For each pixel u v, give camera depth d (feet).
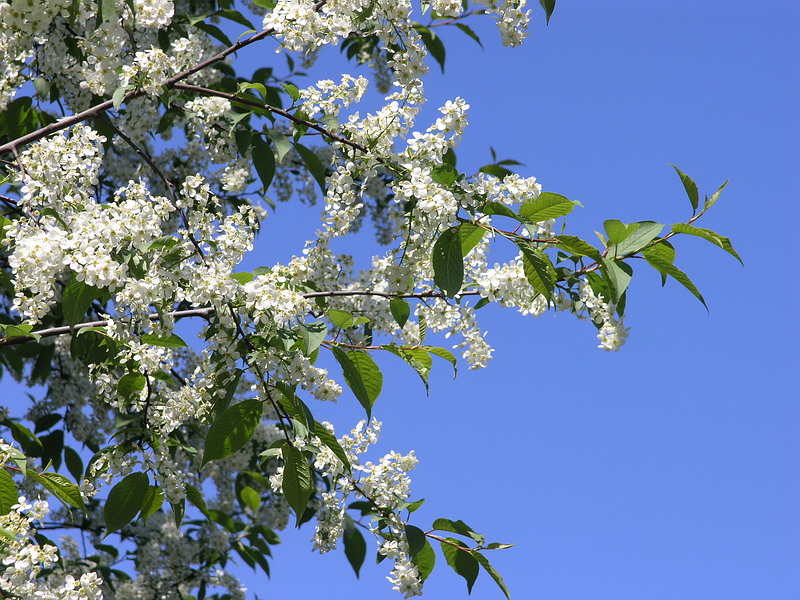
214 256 9.85
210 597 24.16
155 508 11.53
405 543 10.85
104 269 8.86
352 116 10.73
